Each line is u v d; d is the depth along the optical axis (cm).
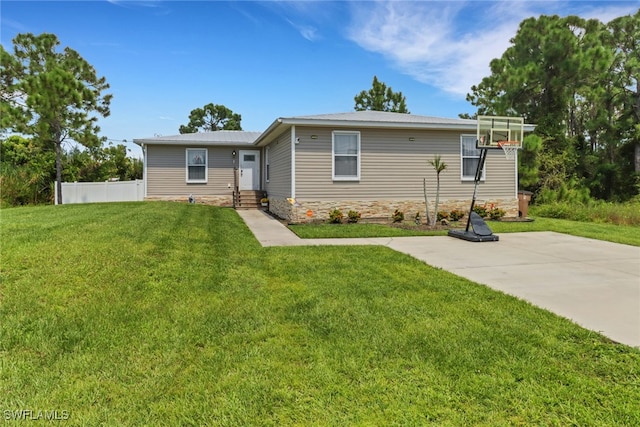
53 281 404
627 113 2027
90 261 474
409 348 309
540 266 607
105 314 352
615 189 2050
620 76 2023
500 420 222
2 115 1381
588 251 738
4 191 1462
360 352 301
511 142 937
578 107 2473
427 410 230
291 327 350
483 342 320
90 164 2191
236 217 1236
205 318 363
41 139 1505
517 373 272
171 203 1324
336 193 1170
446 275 537
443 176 1249
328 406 233
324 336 331
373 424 217
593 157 2105
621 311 398
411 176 1222
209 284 466
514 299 432
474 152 1277
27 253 473
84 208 1035
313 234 919
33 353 282
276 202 1391
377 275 532
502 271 574
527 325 357
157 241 630
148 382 254
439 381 261
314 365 281
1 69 1623
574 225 1134
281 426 216
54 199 1633
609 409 231
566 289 480
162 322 348
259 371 272
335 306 403
